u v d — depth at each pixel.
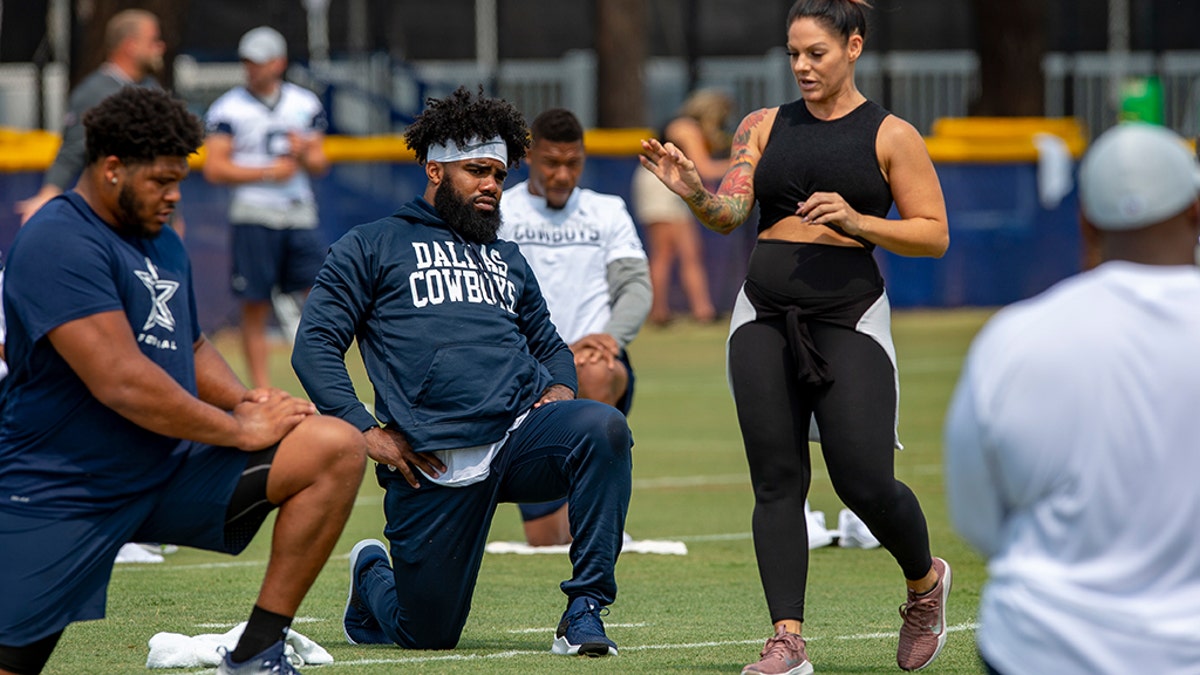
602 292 28.33
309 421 16.70
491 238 20.77
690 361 65.12
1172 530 11.80
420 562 20.20
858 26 19.69
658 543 30.19
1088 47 96.31
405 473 19.81
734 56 98.56
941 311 78.12
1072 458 11.90
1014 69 82.44
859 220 18.81
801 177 19.58
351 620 21.72
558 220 28.39
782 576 19.09
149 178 15.93
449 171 20.56
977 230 77.75
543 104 92.81
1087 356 11.83
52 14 81.88
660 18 98.94
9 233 68.38
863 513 19.30
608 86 85.31
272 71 48.16
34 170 68.38
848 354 19.28
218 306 69.75
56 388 15.93
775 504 19.36
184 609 23.64
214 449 16.61
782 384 19.34
